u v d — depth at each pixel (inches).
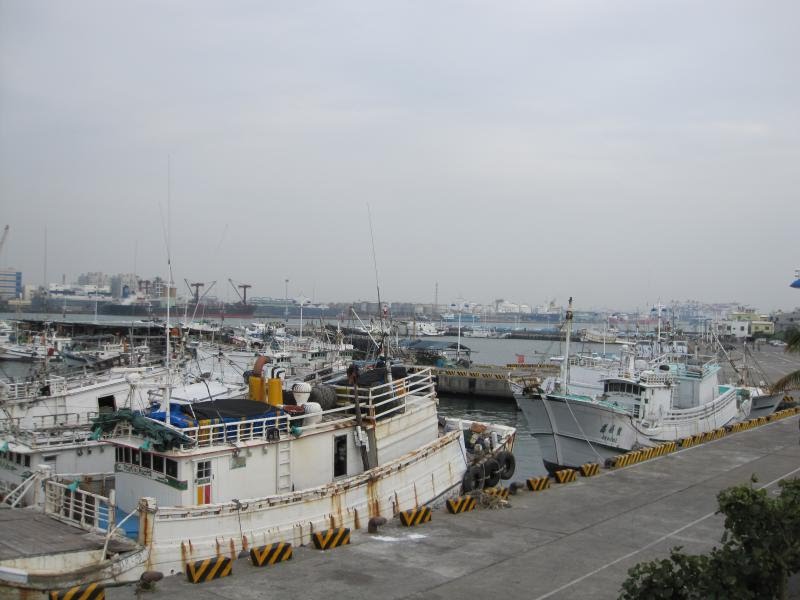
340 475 724.0
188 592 502.0
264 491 645.3
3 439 868.6
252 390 757.9
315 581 534.9
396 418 795.4
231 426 631.2
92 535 554.9
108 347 2442.2
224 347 2239.2
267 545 585.9
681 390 1579.7
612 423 1209.4
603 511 778.8
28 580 465.4
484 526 709.9
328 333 2886.3
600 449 1223.5
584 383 1536.7
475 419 2281.0
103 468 884.6
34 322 3398.1
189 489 586.9
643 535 685.9
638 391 1334.9
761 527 418.9
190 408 652.7
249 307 5910.4
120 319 5388.8
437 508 796.0
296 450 674.8
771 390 921.5
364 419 756.6
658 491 878.4
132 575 519.8
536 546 644.7
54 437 878.4
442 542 649.6
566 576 563.5
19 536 545.6
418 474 788.6
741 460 1087.6
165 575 541.3
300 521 645.3
